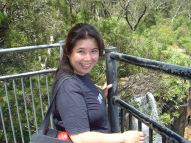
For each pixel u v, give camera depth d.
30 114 7.87
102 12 18.64
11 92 8.08
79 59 2.04
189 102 8.84
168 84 13.16
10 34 11.59
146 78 12.93
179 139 1.88
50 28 12.45
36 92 7.77
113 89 2.65
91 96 2.04
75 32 2.05
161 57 14.16
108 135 1.91
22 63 10.58
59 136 1.98
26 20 12.27
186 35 24.48
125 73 13.05
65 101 1.93
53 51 10.06
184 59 14.02
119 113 2.77
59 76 2.03
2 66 10.67
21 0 12.28
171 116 13.58
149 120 2.16
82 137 1.88
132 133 1.95
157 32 18.05
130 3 25.36
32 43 12.04
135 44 13.99
